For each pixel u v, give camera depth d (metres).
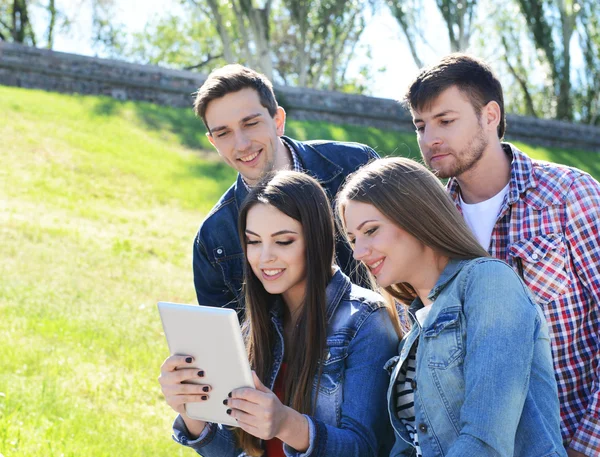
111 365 6.80
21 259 9.02
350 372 2.96
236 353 2.72
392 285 2.91
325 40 26.70
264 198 3.01
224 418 2.83
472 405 2.37
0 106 14.57
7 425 4.97
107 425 5.62
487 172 3.34
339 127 17.95
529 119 21.75
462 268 2.59
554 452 2.39
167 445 5.54
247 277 3.16
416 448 2.71
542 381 2.49
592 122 27.22
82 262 9.35
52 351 6.77
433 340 2.57
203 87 3.97
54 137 13.88
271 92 4.05
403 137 18.53
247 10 25.09
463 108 3.26
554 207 3.18
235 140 3.90
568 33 26.66
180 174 13.85
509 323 2.42
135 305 8.38
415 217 2.62
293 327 3.14
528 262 3.18
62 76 16.80
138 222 11.47
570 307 3.13
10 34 28.52
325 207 3.07
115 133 14.84
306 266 3.03
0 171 12.11
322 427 2.78
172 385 2.84
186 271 9.91
